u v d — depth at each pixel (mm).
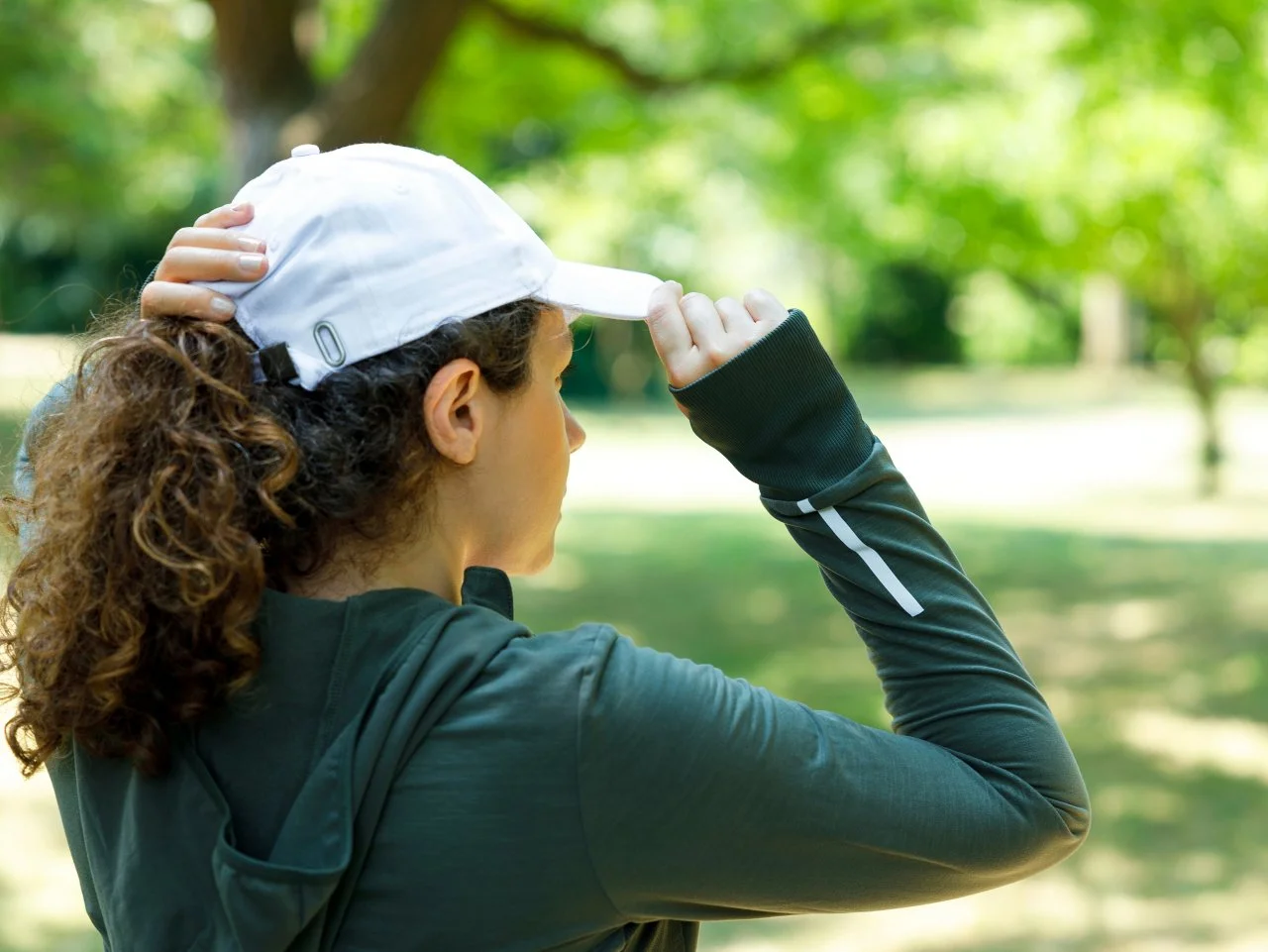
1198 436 21391
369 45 6223
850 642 8586
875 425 24594
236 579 954
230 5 6145
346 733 974
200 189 21578
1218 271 14422
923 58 10367
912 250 15578
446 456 1040
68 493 995
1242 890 4512
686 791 968
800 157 12312
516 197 15281
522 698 978
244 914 938
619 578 11156
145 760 990
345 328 1012
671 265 27609
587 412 27953
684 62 9656
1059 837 1080
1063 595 10258
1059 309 40562
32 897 4348
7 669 1107
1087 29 9070
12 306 29156
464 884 958
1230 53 9203
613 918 994
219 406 980
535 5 8914
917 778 1027
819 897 1017
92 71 13195
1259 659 8055
